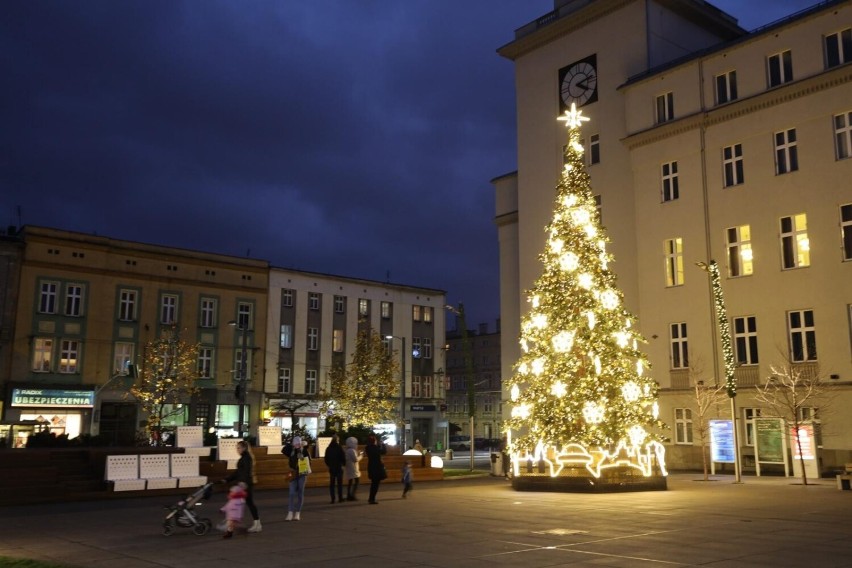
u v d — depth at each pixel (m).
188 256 52.25
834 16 31.55
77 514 17.91
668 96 37.56
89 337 47.28
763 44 33.84
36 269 46.03
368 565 10.07
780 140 33.16
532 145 44.62
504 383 34.66
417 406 63.47
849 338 29.80
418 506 18.67
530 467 23.94
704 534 12.81
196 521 13.70
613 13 41.19
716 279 28.45
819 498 20.00
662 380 35.66
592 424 22.44
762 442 28.94
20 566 10.09
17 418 44.00
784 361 30.77
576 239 24.08
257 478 24.84
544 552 10.97
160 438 36.75
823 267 30.88
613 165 40.06
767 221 32.91
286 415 55.41
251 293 55.06
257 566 10.16
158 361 45.66
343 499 20.73
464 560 10.34
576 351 23.25
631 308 38.16
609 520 14.99
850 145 30.80
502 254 48.44
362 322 61.03
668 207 36.56
